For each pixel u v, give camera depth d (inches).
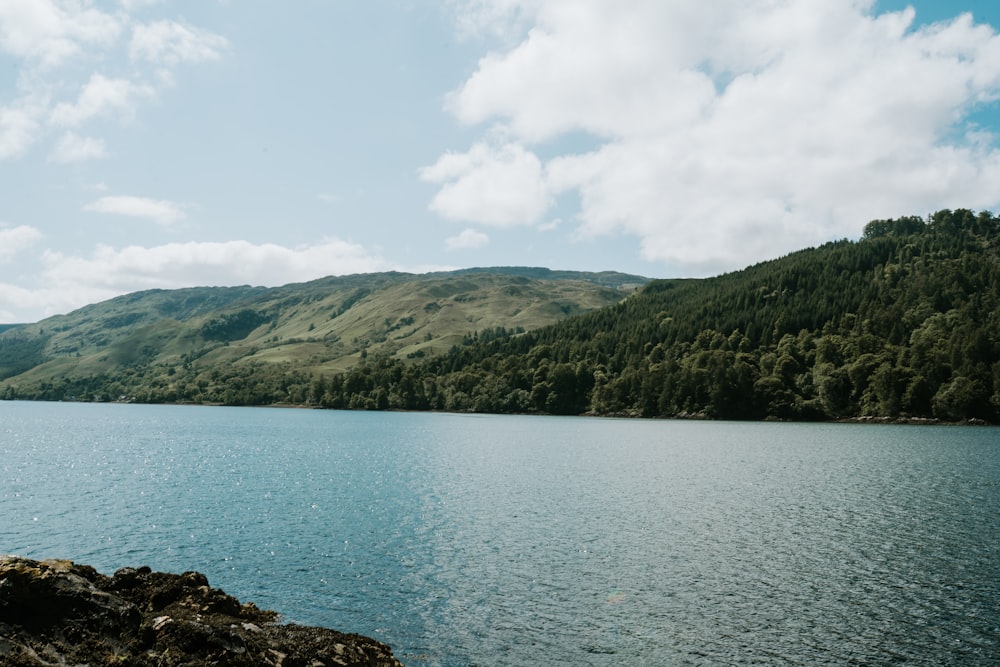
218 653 834.2
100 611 842.2
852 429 7283.5
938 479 3213.6
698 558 1721.2
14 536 2010.3
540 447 5211.6
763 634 1216.2
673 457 4357.8
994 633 1213.1
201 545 1878.7
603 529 2069.4
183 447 5315.0
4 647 737.0
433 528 2094.0
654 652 1139.3
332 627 1244.5
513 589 1471.5
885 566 1637.6
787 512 2349.9
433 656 1124.5
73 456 4581.7
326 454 4692.4
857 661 1098.1
